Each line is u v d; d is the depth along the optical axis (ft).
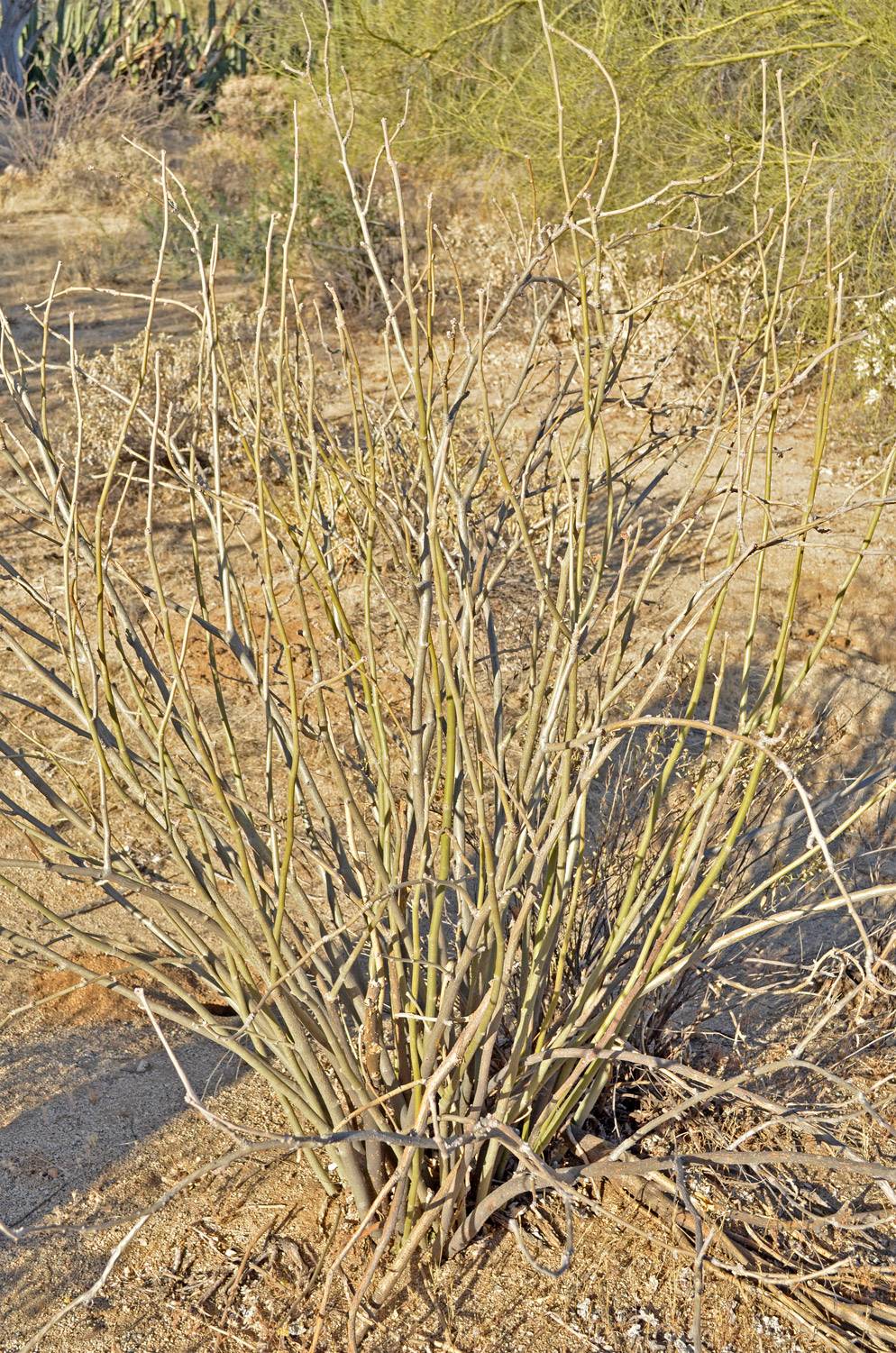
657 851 8.54
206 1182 7.79
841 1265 6.98
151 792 6.97
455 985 6.03
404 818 7.41
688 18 23.08
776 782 8.74
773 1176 7.80
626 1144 6.91
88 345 24.73
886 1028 9.05
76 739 12.40
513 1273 7.25
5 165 42.45
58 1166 7.88
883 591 16.42
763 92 5.88
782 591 16.22
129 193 37.19
